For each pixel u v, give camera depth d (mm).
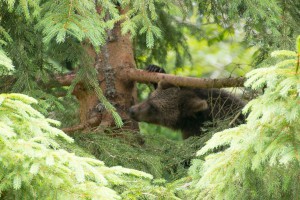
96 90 10367
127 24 9414
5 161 6281
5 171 6395
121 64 13750
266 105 6715
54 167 6488
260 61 11656
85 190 6500
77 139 11266
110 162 10773
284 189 7324
